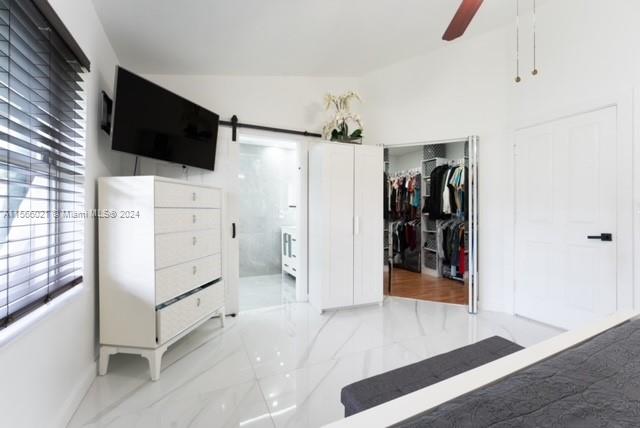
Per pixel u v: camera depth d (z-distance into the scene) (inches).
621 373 29.5
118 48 88.5
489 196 116.0
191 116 98.0
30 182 48.6
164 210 72.8
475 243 116.3
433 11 93.4
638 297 80.3
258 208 181.3
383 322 105.9
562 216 96.8
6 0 38.7
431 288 149.5
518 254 109.7
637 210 80.4
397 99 131.8
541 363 32.7
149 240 69.4
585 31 90.4
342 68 127.0
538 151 103.0
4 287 40.1
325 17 88.7
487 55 114.6
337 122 124.1
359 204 120.0
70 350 57.8
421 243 179.2
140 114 79.5
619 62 83.7
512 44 108.7
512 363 33.3
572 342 38.1
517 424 22.8
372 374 72.1
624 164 82.6
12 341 39.1
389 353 82.5
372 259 122.1
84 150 64.3
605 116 86.5
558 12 96.3
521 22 105.8
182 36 86.8
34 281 49.1
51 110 51.9
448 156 169.5
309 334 95.2
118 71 72.7
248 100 119.3
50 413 50.2
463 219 158.6
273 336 93.8
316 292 119.5
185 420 55.9
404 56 124.0
